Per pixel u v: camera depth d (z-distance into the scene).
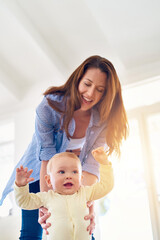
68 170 1.58
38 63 3.27
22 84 3.57
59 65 3.19
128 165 3.34
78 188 1.59
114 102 1.91
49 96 1.82
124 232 3.20
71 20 2.85
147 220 3.16
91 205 1.62
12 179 1.99
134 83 3.04
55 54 3.16
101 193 1.59
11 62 3.32
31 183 1.87
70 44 3.08
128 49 2.92
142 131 3.23
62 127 1.79
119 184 3.34
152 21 2.67
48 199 1.53
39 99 3.42
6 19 2.80
